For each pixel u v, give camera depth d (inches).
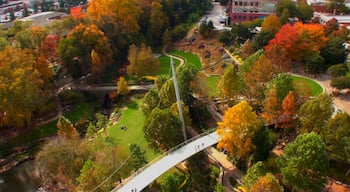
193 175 3043.8
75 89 5172.2
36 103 4296.3
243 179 2741.1
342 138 2652.6
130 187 2770.7
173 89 3774.6
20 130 4365.2
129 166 3006.9
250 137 2893.7
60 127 3540.8
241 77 3727.9
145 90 5059.1
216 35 6387.8
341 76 4165.8
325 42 4756.4
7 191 3476.9
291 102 2984.7
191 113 3939.5
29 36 4854.8
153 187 3009.4
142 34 6510.8
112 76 5506.9
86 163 2842.0
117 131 4148.6
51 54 5029.5
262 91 3612.2
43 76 4623.5
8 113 4005.9
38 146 4106.8
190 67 4062.5
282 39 4633.4
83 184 2704.2
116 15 6063.0
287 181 2532.0
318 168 2416.3
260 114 3567.9
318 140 2450.8
